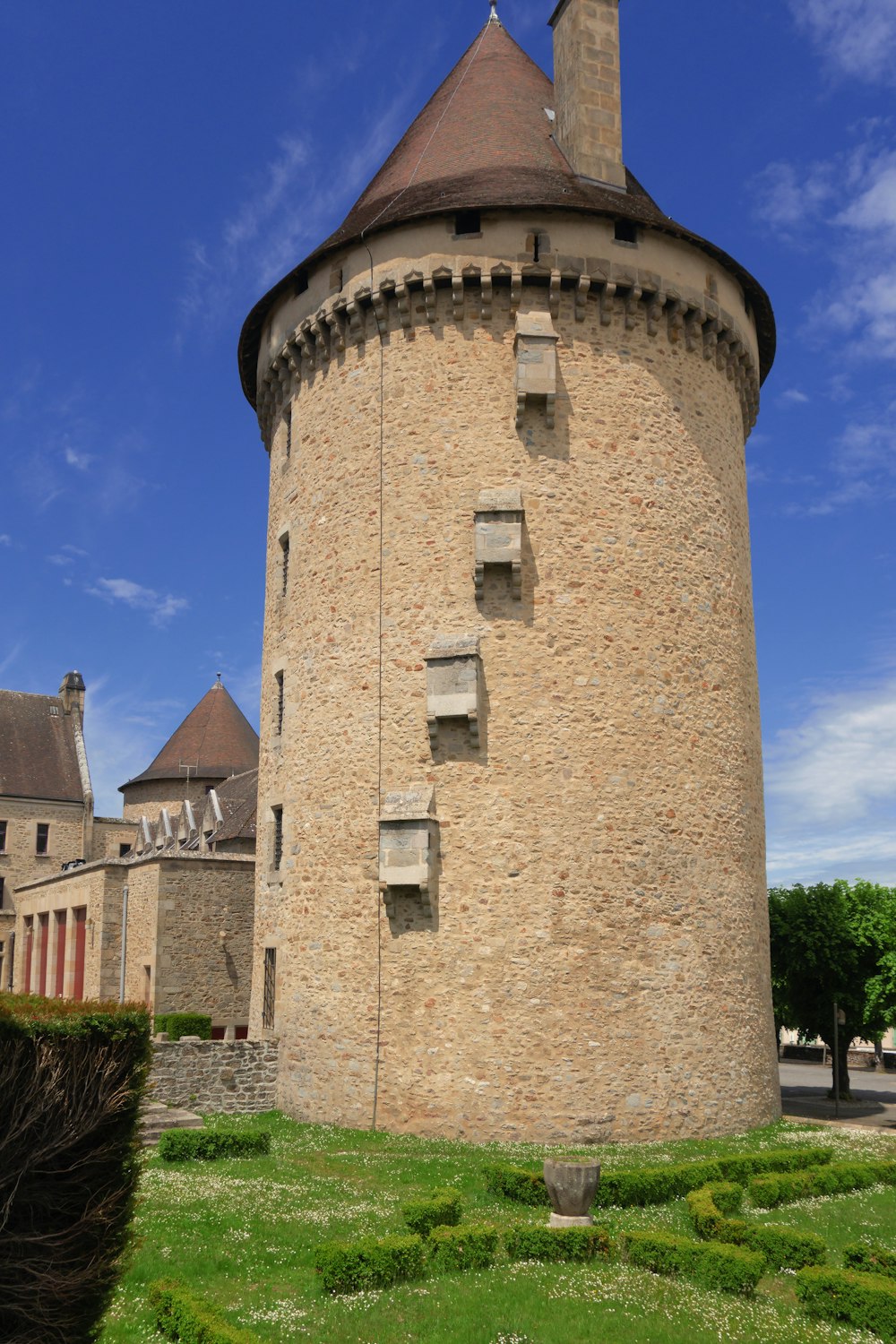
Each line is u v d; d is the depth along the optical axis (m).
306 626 21.47
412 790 18.88
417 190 21.80
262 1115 19.88
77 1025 7.75
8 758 59.47
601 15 22.36
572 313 20.17
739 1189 13.09
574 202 19.88
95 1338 7.71
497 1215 12.46
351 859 19.44
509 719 18.73
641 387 20.41
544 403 19.78
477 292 20.16
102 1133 7.87
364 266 20.92
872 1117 24.89
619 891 18.39
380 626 19.91
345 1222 11.97
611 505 19.77
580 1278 10.31
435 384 20.20
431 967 18.16
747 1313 9.41
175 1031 24.22
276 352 23.27
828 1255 11.35
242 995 28.27
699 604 20.48
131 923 30.02
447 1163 15.29
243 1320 9.10
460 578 19.41
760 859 21.42
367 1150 16.34
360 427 20.94
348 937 19.20
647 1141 17.64
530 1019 17.69
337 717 20.27
